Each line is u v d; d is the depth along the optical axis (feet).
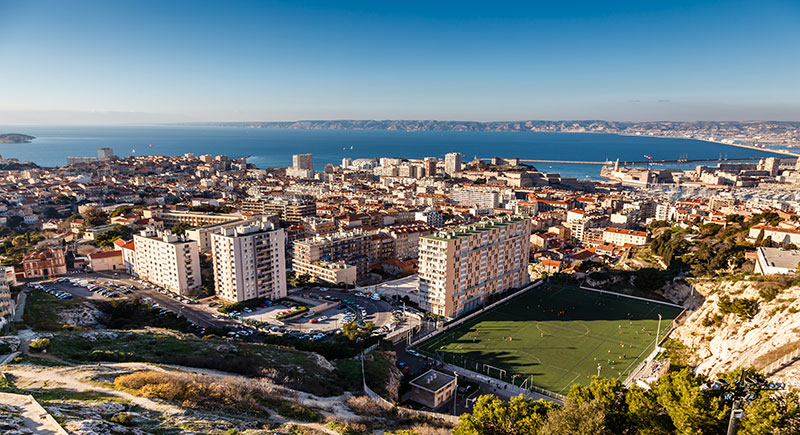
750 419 216.74
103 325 618.03
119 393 290.35
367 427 334.65
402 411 396.78
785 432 208.03
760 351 384.68
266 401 334.24
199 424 260.21
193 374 353.31
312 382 416.05
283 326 640.99
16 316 553.23
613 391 271.90
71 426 222.69
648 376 509.76
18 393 271.90
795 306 428.56
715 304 552.41
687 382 248.32
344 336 584.40
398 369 534.37
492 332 654.12
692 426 229.45
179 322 614.75
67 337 434.30
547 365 560.20
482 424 269.85
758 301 492.95
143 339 471.21
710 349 516.32
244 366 417.90
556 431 242.37
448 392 479.82
